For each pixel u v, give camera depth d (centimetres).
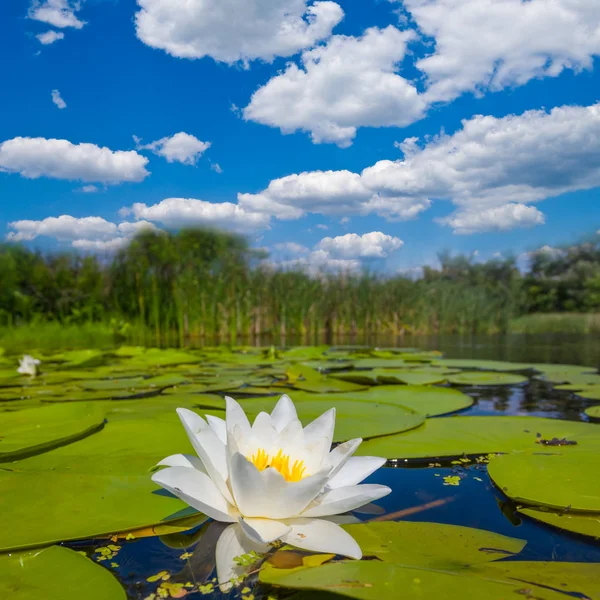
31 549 100
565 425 209
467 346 772
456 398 278
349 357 550
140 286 996
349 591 81
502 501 131
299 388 321
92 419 196
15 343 820
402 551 100
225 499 118
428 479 149
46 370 428
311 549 98
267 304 1107
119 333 991
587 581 87
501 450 175
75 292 1016
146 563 98
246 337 1037
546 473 143
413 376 381
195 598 86
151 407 238
